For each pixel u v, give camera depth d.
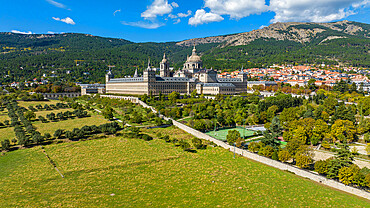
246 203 99.00
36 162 138.12
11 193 105.50
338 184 111.75
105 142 172.25
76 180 118.62
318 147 164.50
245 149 157.00
